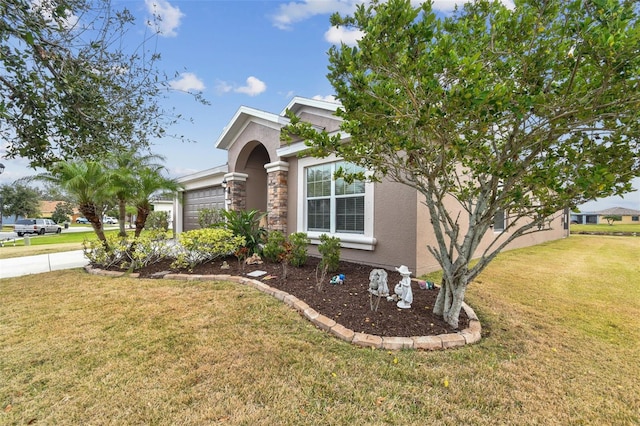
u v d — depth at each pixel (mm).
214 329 4047
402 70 2875
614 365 3311
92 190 8008
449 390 2844
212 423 2424
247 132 11906
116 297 5426
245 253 7855
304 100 9602
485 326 4254
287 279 6250
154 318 4441
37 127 3408
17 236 28531
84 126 3639
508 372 3137
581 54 2574
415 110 3139
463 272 4062
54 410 2580
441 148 3512
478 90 2504
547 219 3613
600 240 15719
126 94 4043
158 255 8445
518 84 3191
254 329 4035
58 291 5922
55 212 49094
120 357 3395
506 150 3441
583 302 5273
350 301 4945
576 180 2717
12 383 2945
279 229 10086
